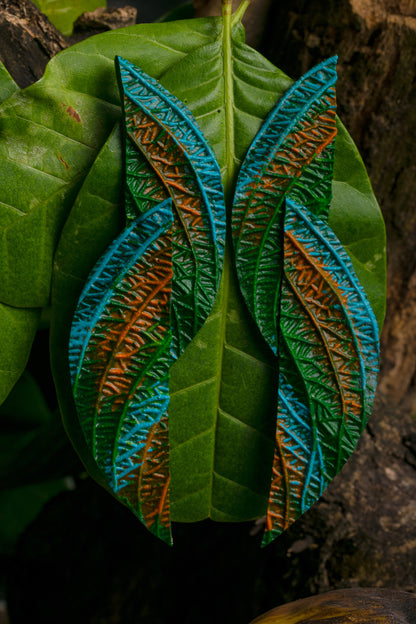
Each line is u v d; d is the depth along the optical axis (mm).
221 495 228
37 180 218
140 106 210
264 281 218
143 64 221
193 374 223
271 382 226
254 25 277
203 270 215
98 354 210
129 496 215
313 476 222
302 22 269
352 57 266
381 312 228
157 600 297
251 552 274
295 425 220
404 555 261
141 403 213
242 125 219
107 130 220
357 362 221
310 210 218
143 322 210
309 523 266
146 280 209
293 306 218
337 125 222
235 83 220
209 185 213
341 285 218
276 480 221
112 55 220
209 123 218
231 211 217
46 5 259
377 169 278
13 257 218
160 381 213
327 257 218
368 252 226
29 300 220
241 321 223
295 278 217
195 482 226
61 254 217
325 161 217
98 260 210
